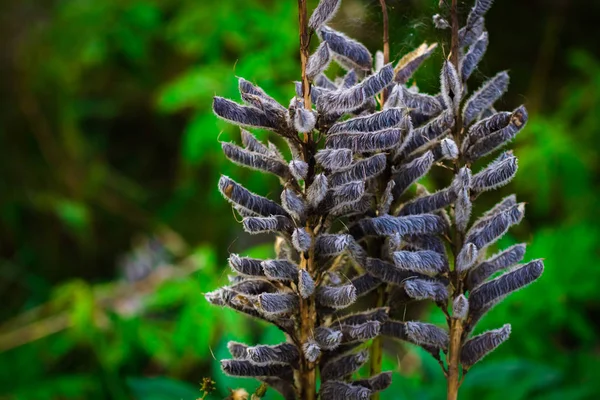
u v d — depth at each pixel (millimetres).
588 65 2312
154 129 2656
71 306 1973
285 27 1953
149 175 2652
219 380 1221
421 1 1037
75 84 2529
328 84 992
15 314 2287
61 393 1658
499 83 952
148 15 2363
